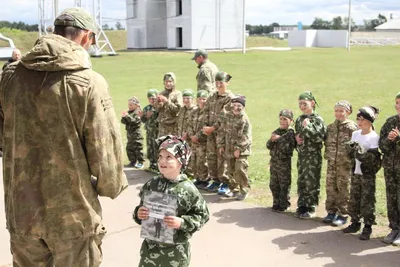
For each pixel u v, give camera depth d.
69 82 2.90
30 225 2.98
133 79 24.67
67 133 2.93
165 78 8.48
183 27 47.69
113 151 3.08
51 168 2.95
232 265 4.83
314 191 6.09
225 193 7.21
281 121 6.34
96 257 3.19
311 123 5.91
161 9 51.12
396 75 25.84
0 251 5.21
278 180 6.37
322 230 5.73
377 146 5.35
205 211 3.51
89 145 2.99
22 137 2.96
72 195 2.99
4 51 26.94
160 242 3.39
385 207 6.56
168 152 3.39
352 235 5.55
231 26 50.06
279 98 18.44
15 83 2.99
